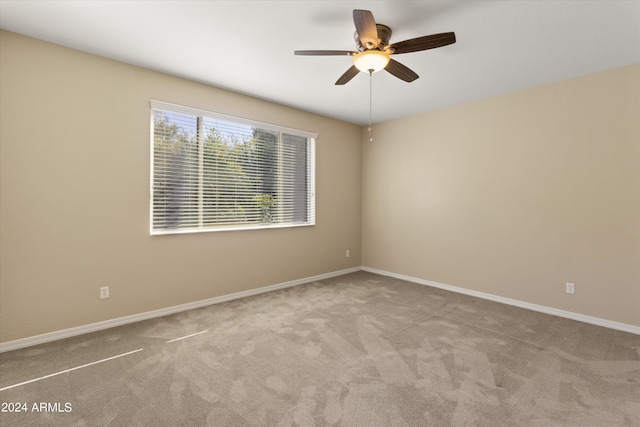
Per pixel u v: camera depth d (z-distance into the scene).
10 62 2.41
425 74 3.12
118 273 2.95
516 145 3.61
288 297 3.87
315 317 3.18
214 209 3.63
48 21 2.26
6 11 2.14
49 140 2.58
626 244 2.91
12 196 2.44
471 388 1.97
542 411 1.76
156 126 3.18
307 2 2.02
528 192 3.53
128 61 2.91
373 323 3.03
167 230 3.28
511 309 3.48
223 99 3.62
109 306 2.90
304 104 4.16
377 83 3.38
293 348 2.50
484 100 3.88
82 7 2.09
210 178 3.59
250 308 3.45
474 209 3.99
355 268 5.33
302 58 2.82
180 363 2.26
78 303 2.74
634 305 2.87
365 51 2.16
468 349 2.50
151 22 2.26
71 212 2.69
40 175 2.55
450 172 4.23
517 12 2.10
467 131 4.05
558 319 3.19
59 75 2.61
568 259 3.25
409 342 2.62
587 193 3.12
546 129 3.38
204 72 3.15
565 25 2.25
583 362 2.30
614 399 1.87
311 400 1.85
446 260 4.29
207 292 3.55
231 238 3.75
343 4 2.04
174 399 1.84
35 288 2.54
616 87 2.95
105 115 2.85
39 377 2.06
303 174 4.56
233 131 3.77
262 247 4.06
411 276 4.71
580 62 2.85
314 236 4.68
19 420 1.65
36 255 2.54
